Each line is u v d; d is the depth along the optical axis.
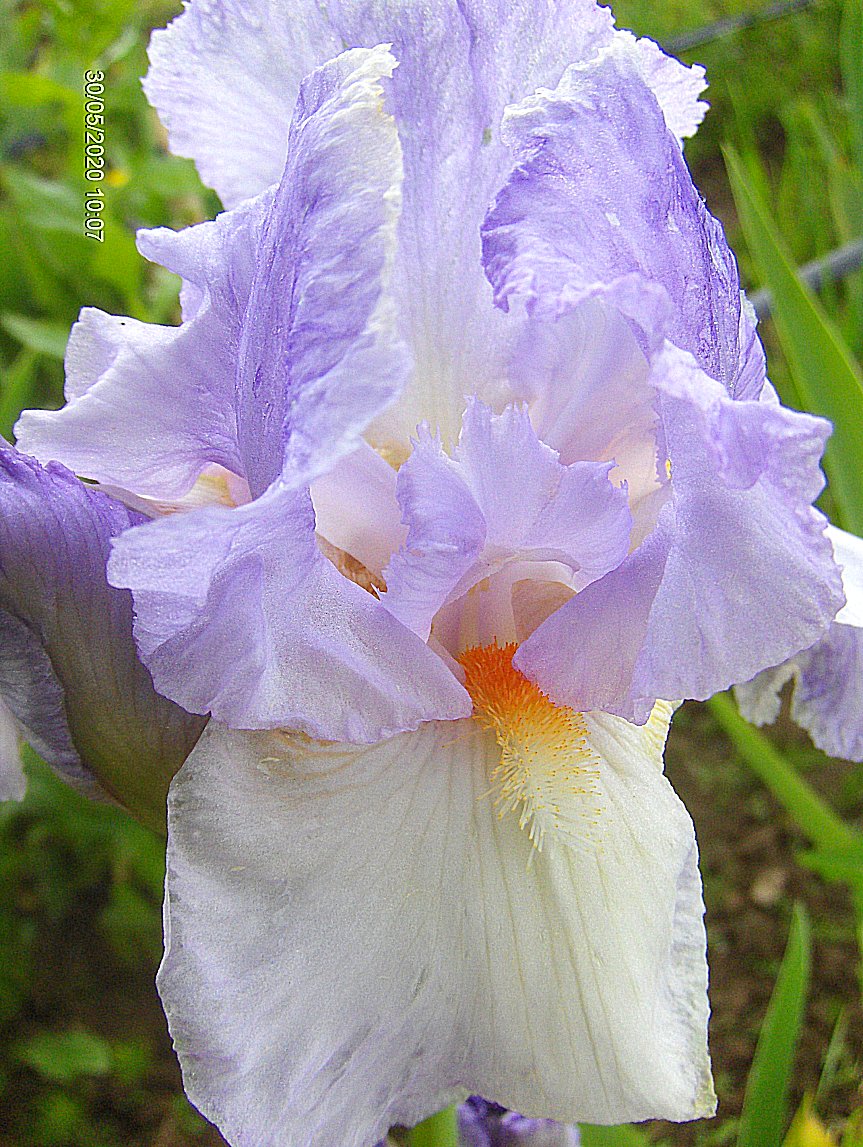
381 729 0.18
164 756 0.19
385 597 0.18
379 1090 0.18
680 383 0.16
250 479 0.18
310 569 0.17
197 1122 0.44
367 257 0.15
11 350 0.56
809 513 0.16
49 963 0.48
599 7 0.20
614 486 0.19
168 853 0.17
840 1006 0.47
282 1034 0.17
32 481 0.18
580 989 0.18
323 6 0.20
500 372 0.20
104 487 0.20
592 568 0.19
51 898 0.48
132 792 0.20
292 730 0.18
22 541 0.18
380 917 0.18
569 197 0.17
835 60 0.78
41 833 0.45
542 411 0.20
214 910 0.17
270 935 0.17
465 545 0.18
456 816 0.18
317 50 0.20
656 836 0.19
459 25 0.19
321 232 0.16
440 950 0.18
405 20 0.19
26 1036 0.45
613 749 0.19
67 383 0.21
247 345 0.17
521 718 0.19
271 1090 0.17
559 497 0.18
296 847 0.18
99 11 0.41
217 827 0.17
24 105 0.45
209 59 0.21
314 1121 0.17
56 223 0.47
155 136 0.52
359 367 0.15
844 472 0.34
